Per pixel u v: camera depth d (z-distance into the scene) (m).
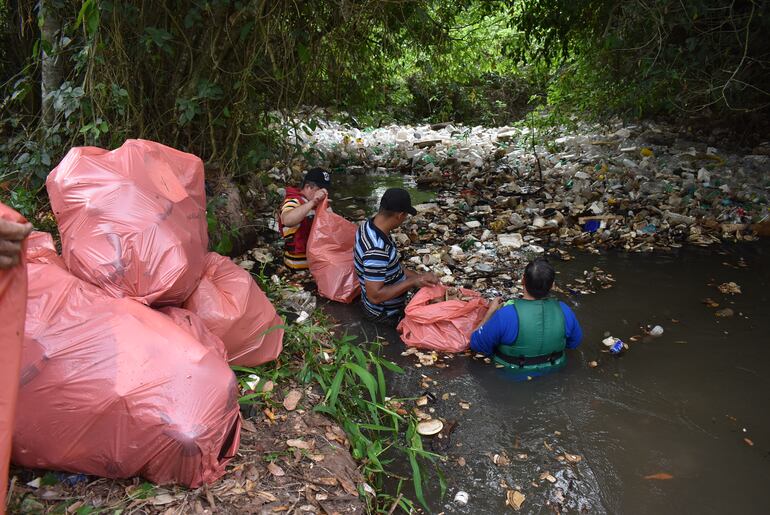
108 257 2.62
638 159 7.60
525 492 2.72
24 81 4.55
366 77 5.99
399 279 4.14
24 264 1.61
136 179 2.83
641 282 4.74
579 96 8.53
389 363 3.30
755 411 3.27
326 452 2.67
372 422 3.11
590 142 8.36
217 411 2.25
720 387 3.47
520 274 4.84
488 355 3.74
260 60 4.88
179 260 2.72
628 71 7.21
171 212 2.84
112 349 2.21
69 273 2.50
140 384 2.16
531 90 13.76
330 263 4.37
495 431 3.11
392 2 5.05
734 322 4.15
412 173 8.03
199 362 2.29
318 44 5.16
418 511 2.60
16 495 2.14
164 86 4.94
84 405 2.12
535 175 7.43
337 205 6.56
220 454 2.33
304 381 3.16
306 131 5.64
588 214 6.05
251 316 3.13
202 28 4.74
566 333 3.59
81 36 4.42
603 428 3.14
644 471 2.85
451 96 13.41
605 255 5.26
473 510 2.62
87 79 4.28
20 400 2.12
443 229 5.75
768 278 4.80
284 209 4.55
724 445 3.02
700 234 5.61
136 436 2.15
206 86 4.45
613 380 3.53
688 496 2.71
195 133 5.26
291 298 4.25
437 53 6.33
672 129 8.69
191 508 2.19
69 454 2.16
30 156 4.39
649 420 3.20
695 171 7.06
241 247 5.09
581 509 2.63
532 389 3.44
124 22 4.33
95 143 4.45
